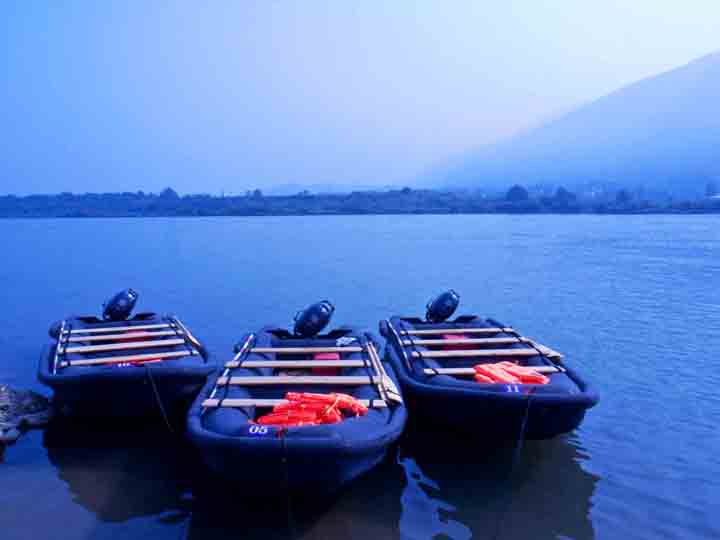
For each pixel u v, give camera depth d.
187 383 7.39
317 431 5.21
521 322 15.69
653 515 6.06
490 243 42.59
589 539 5.67
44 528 5.79
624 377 10.56
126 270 27.89
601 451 7.47
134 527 5.83
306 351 7.97
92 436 7.86
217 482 6.68
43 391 9.93
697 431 8.07
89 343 9.05
